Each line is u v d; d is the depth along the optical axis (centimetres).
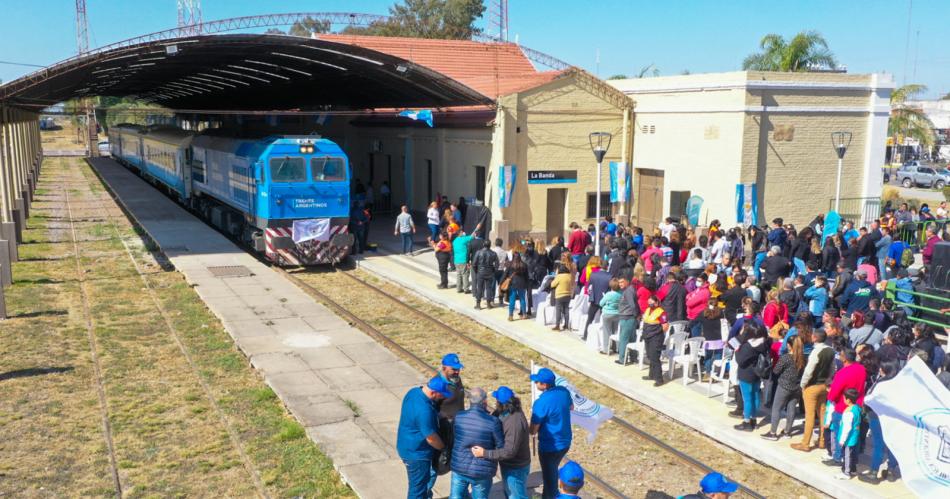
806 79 2273
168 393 1237
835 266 1803
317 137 2348
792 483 976
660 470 1020
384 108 3459
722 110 2267
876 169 2417
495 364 1443
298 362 1381
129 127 5888
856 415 923
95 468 966
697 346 1259
